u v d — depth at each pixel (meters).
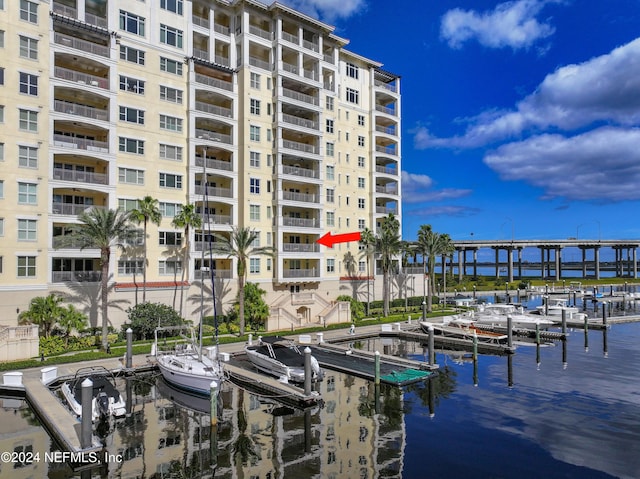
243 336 41.84
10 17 36.75
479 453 19.62
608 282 117.12
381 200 70.19
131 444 20.42
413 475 17.66
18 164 36.81
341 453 19.64
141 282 43.62
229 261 50.59
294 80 54.44
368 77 67.12
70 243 35.69
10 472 17.53
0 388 26.00
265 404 26.39
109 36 42.47
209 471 17.94
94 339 37.12
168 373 29.09
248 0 50.59
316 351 39.09
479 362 36.97
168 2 47.16
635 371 33.53
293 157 55.09
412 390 29.02
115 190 42.38
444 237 70.31
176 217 44.19
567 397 27.28
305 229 54.34
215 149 50.25
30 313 33.94
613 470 17.98
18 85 37.00
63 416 21.80
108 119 42.31
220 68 49.84
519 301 84.56
